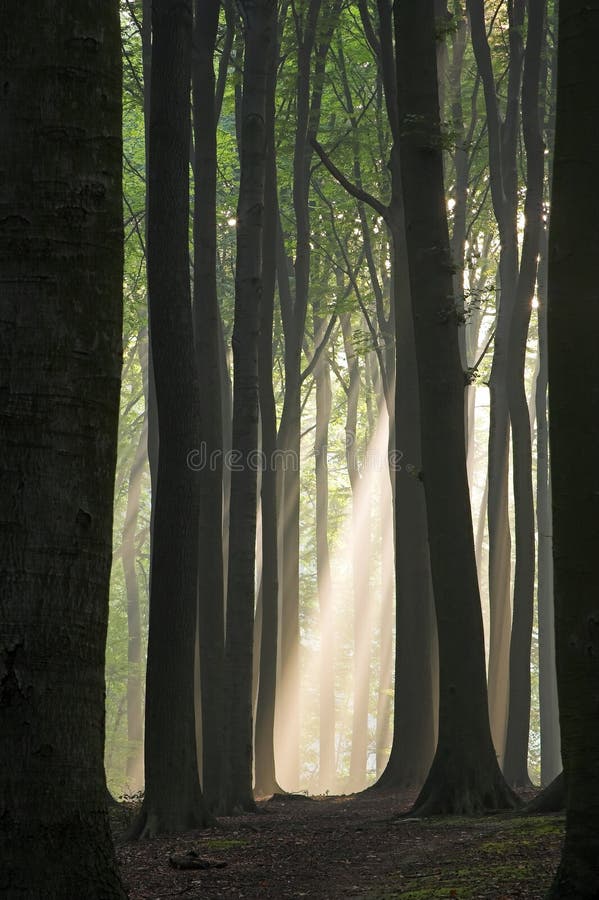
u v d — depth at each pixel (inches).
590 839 234.2
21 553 187.6
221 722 697.6
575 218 247.6
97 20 201.8
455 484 575.2
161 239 552.4
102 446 197.5
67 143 196.5
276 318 1347.2
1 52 197.6
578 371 243.6
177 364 551.2
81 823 189.9
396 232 830.5
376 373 1462.8
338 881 354.6
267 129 911.0
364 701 1330.0
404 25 594.9
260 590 1106.7
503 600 989.8
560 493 243.8
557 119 254.7
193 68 763.4
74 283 195.3
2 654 186.1
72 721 189.8
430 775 561.0
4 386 190.5
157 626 544.7
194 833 518.9
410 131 589.6
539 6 888.9
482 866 349.7
